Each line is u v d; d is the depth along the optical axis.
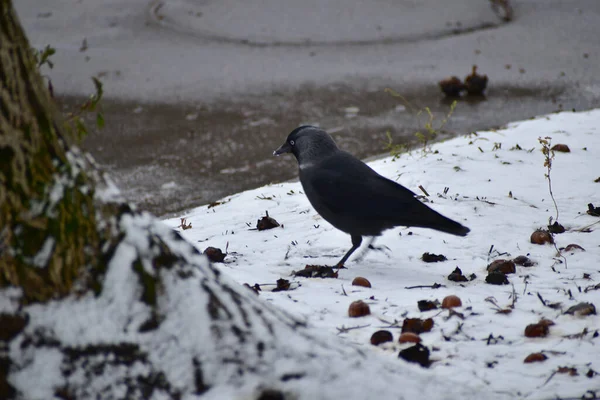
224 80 25.55
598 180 13.70
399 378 5.05
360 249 11.08
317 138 11.06
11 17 4.89
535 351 7.09
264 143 19.97
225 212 13.47
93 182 5.04
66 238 4.79
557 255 10.23
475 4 33.72
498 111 21.98
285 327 5.11
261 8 33.44
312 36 30.44
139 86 24.89
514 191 13.24
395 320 7.98
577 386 6.28
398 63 27.12
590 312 7.99
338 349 5.14
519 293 8.81
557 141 16.34
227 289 5.18
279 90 24.48
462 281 9.41
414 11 32.91
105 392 4.67
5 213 4.71
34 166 4.83
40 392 4.63
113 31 30.78
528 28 30.88
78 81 25.28
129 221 5.05
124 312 4.79
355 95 23.81
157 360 4.74
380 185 10.41
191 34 30.73
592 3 34.09
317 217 12.73
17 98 4.83
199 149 19.61
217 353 4.79
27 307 4.70
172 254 5.10
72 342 4.70
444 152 15.85
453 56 27.80
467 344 7.31
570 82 24.66
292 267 10.32
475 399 5.17
